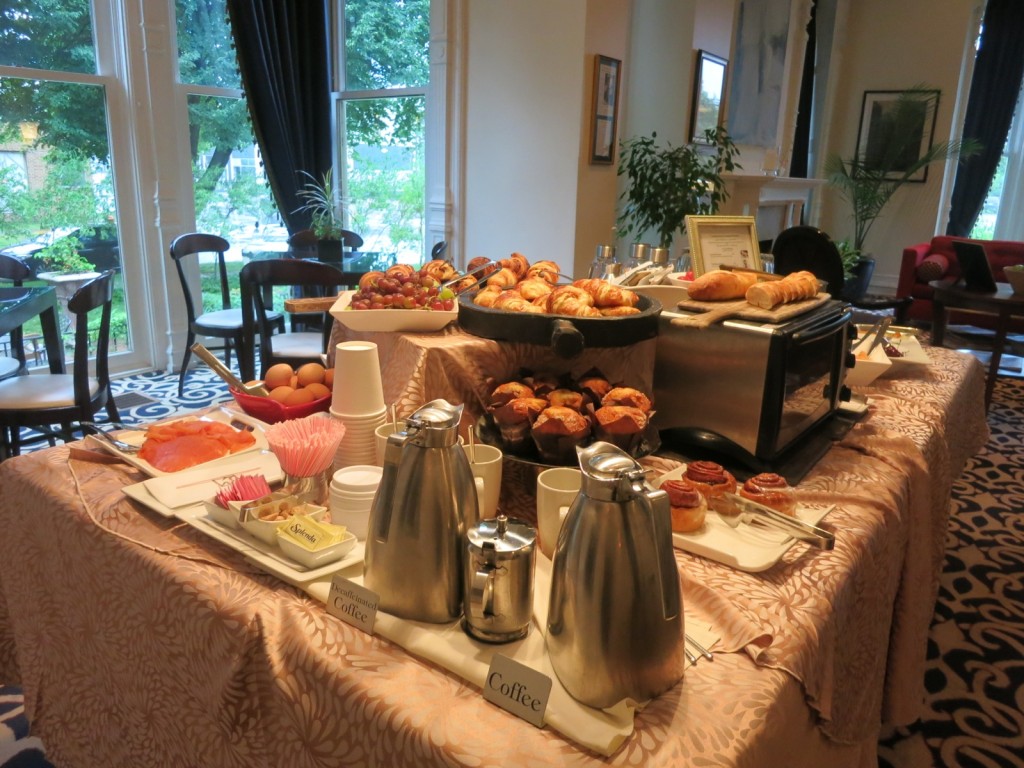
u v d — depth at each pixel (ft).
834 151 23.90
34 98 11.89
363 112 16.16
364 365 3.69
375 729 2.28
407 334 4.33
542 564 2.97
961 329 17.88
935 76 21.93
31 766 4.74
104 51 12.63
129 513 3.43
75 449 4.08
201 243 12.55
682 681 2.38
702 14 14.97
